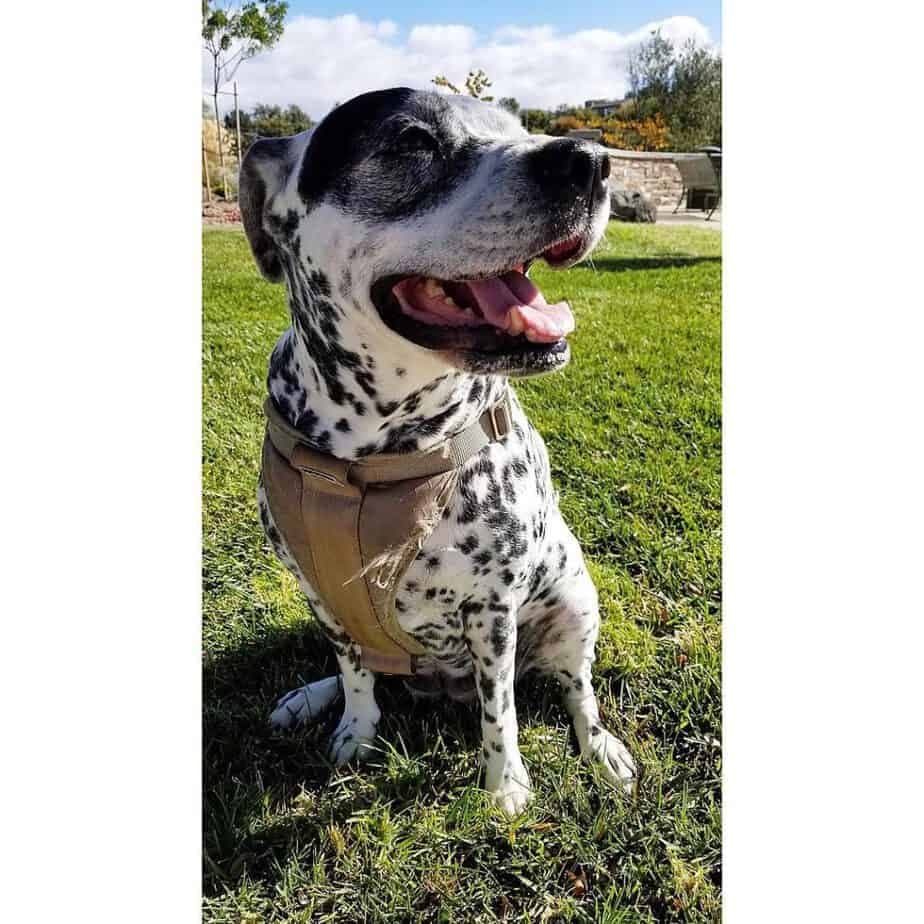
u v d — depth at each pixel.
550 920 0.68
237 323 1.79
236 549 1.07
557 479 1.21
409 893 0.69
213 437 1.32
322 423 0.65
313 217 0.61
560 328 0.58
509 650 0.72
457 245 0.56
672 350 1.67
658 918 0.68
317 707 0.87
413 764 0.78
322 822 0.75
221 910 0.69
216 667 0.91
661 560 1.04
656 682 0.88
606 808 0.74
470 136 0.59
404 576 0.67
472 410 0.66
